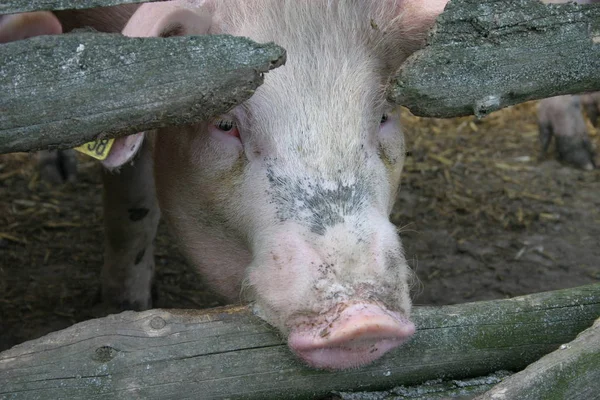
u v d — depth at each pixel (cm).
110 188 650
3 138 350
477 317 418
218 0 502
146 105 363
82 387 372
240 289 498
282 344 400
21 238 805
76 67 351
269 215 452
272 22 491
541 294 435
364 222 432
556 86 418
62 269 761
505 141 1068
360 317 374
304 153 459
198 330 392
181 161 518
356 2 502
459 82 403
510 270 777
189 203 521
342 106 471
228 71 368
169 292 741
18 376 368
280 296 407
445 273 769
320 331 384
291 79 473
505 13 400
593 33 412
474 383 414
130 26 425
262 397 397
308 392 402
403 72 398
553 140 1034
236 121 479
